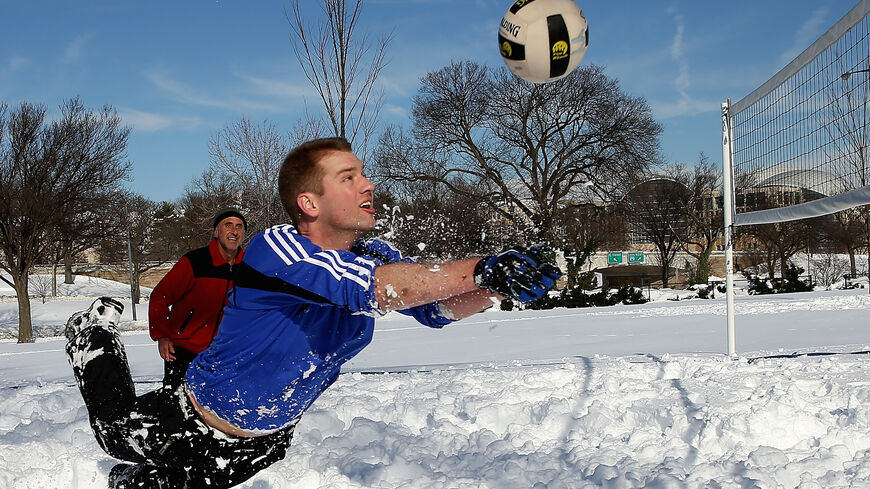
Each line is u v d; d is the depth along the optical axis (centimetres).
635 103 3878
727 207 844
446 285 238
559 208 4066
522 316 2102
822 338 1089
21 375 1072
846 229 4806
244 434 294
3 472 438
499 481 405
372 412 573
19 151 2295
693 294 3631
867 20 611
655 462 429
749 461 423
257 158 2498
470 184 4009
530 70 337
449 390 639
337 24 1603
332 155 269
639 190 5225
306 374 279
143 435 295
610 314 2023
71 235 2481
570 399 562
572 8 337
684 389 593
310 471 425
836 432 448
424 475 422
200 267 505
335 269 250
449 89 3769
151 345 1535
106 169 2483
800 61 725
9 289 5047
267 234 271
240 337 271
